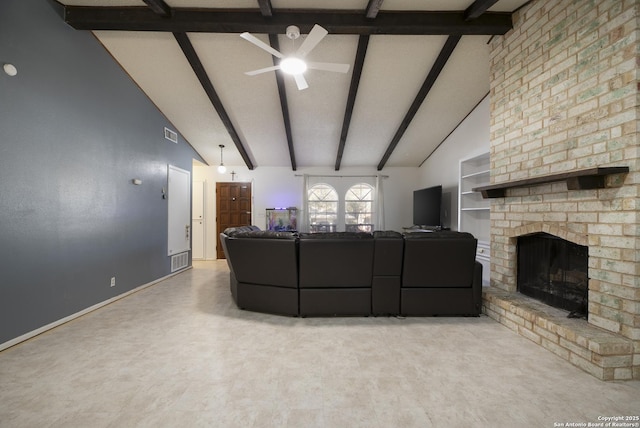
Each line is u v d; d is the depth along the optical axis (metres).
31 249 2.55
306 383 1.83
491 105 3.34
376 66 3.97
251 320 2.93
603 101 2.07
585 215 2.21
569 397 1.69
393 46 3.62
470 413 1.56
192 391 1.75
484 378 1.89
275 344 2.38
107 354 2.21
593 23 2.14
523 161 2.84
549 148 2.53
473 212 4.95
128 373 1.95
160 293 3.98
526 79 2.80
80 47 3.13
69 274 2.94
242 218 7.31
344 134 5.57
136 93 4.15
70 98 2.99
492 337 2.51
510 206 3.03
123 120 3.84
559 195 2.44
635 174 1.87
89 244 3.21
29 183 2.54
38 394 1.72
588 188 2.08
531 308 2.56
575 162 2.29
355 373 1.95
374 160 7.08
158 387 1.79
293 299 2.98
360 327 2.74
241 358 2.15
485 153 4.33
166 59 3.79
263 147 6.32
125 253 3.84
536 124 2.68
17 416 1.53
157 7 2.85
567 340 2.09
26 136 2.51
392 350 2.27
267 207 7.34
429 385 1.81
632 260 1.89
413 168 7.47
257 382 1.84
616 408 1.60
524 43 2.84
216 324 2.82
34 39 2.60
